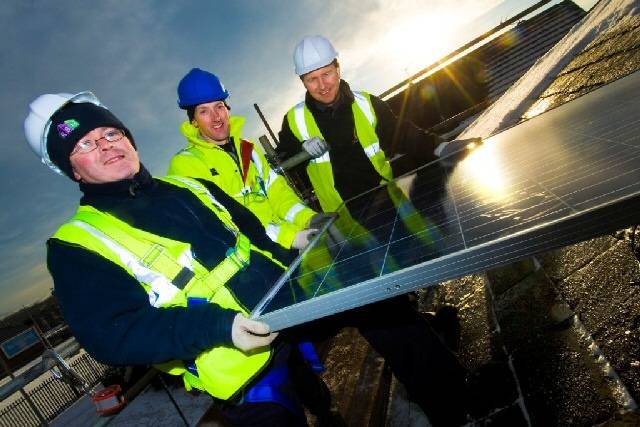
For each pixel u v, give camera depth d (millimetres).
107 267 1492
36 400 14664
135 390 2973
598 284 1791
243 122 3076
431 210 1428
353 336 3576
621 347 1447
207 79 2799
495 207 1104
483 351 2225
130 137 1931
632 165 875
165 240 1686
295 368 2148
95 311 1416
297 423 1744
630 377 1335
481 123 4609
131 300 1465
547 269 2264
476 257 861
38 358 33875
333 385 2996
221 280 1743
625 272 1696
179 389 8430
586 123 1560
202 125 2830
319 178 3473
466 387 2010
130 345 1382
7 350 32781
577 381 1516
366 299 995
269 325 1173
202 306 1425
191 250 1742
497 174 1485
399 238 1262
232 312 1344
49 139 1674
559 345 1736
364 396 2664
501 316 2324
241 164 2924
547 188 1047
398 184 2428
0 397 2738
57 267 1483
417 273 922
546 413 1548
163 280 1627
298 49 3168
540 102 4023
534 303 2123
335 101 3279
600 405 1359
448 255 885
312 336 2051
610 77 2928
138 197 1765
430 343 2049
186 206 1891
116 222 1655
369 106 3316
